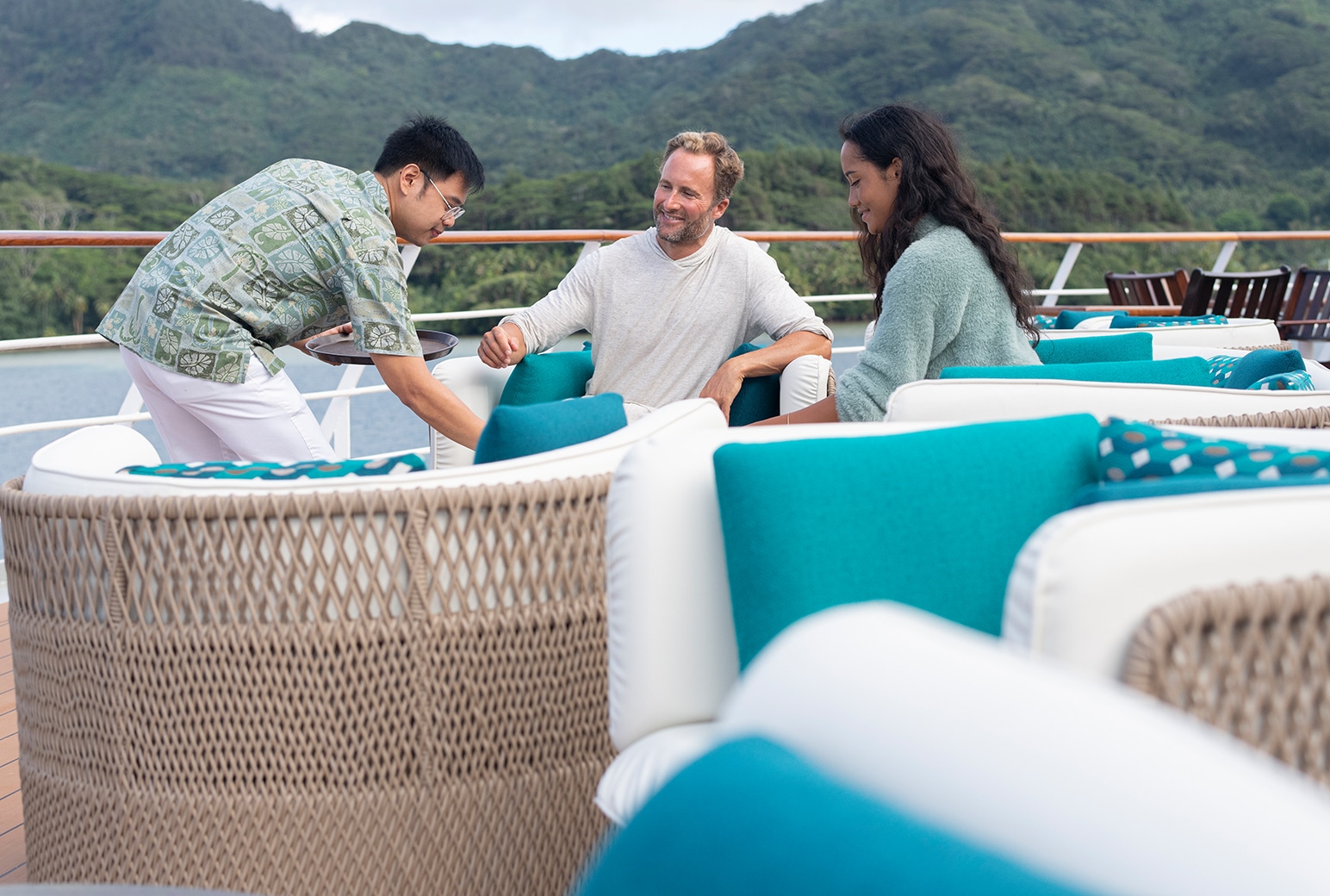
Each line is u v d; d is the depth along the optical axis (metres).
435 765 1.04
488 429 1.22
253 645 1.01
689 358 2.52
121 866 1.06
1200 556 0.58
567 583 1.08
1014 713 0.36
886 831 0.30
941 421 1.43
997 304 1.93
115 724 1.05
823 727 0.40
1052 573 0.57
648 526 0.93
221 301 2.12
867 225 2.15
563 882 1.11
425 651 1.03
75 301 22.86
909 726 0.37
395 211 2.30
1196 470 0.90
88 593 1.05
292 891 1.03
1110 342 2.10
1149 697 0.52
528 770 1.08
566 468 1.11
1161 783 0.33
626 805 0.83
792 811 0.31
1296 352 1.70
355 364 2.44
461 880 1.06
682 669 0.93
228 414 2.16
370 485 1.04
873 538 0.88
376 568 1.01
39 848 1.14
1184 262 22.31
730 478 0.91
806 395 2.29
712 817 0.33
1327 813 0.32
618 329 2.52
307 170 2.21
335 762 1.02
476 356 2.43
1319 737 0.55
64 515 1.05
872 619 0.43
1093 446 0.99
